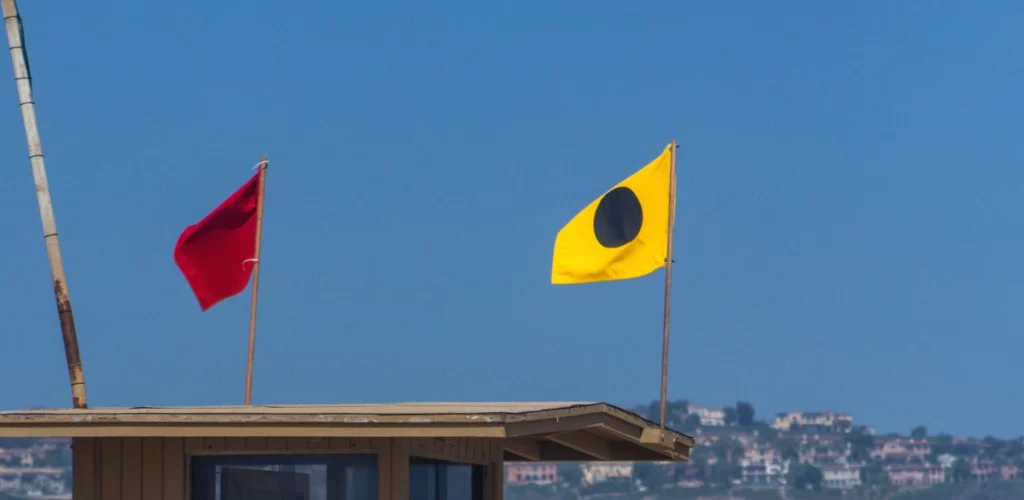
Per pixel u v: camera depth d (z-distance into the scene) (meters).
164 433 46.31
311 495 49.06
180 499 48.75
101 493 49.00
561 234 58.03
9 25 62.53
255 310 62.16
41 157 61.59
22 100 62.22
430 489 52.44
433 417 45.38
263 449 49.19
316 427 45.75
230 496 49.16
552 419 47.50
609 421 50.62
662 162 56.16
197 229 62.56
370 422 45.69
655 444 52.44
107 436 46.91
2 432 46.62
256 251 62.81
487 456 57.97
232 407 53.75
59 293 60.38
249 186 63.12
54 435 46.50
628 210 56.72
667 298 54.94
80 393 59.56
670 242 55.38
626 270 56.47
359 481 49.25
